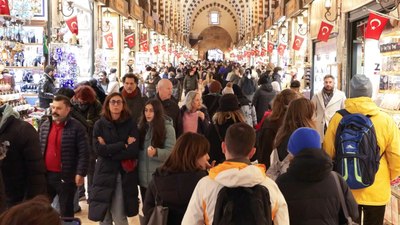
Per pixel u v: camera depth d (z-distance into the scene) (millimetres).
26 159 3545
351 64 9227
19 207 1347
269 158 4406
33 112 7895
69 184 4477
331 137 3625
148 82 13562
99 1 13227
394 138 3557
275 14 20875
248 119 7293
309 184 2648
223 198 2330
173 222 3027
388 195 3615
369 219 3594
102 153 4160
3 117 3486
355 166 3424
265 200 2334
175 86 15719
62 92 5668
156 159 4277
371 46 7602
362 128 3480
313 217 2631
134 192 4238
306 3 13125
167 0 35969
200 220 2447
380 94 6422
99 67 13344
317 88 12273
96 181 4203
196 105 5449
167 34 35250
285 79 15273
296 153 2695
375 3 7453
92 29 13320
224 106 4836
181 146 3027
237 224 2266
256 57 29906
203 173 3039
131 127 4238
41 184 3596
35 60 9289
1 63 7883
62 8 10305
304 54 14273
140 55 19859
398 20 6117
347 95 9195
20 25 8391
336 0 9922
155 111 4262
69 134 4438
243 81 11383
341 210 2707
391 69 5961
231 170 2352
